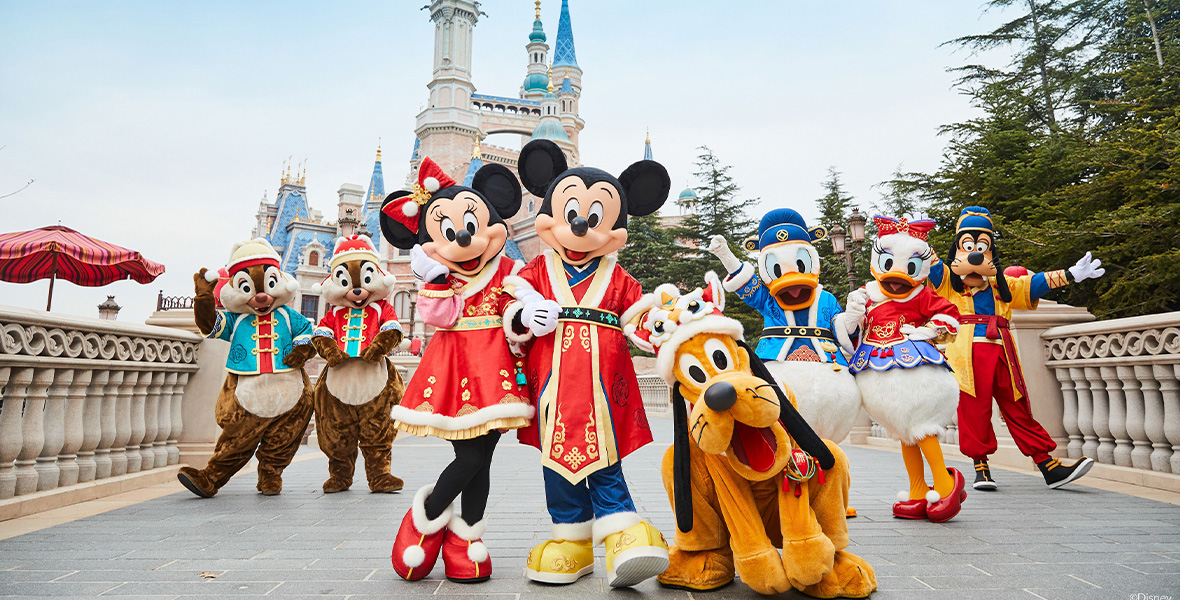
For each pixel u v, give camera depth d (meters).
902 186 20.78
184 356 6.93
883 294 4.97
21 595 2.83
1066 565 3.29
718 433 2.64
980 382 5.90
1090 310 14.91
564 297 3.47
